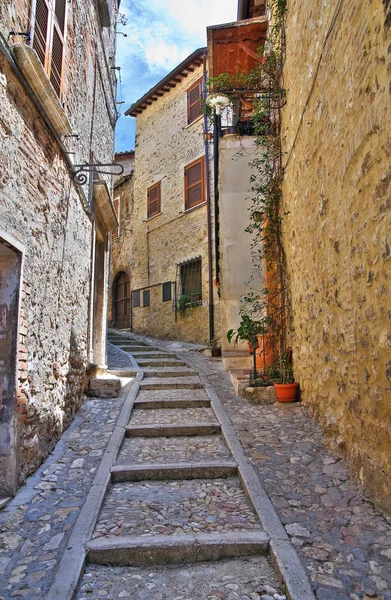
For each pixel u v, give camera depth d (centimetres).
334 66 342
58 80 409
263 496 308
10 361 313
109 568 248
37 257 356
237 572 241
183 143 1262
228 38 731
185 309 1183
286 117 562
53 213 401
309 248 446
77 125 498
